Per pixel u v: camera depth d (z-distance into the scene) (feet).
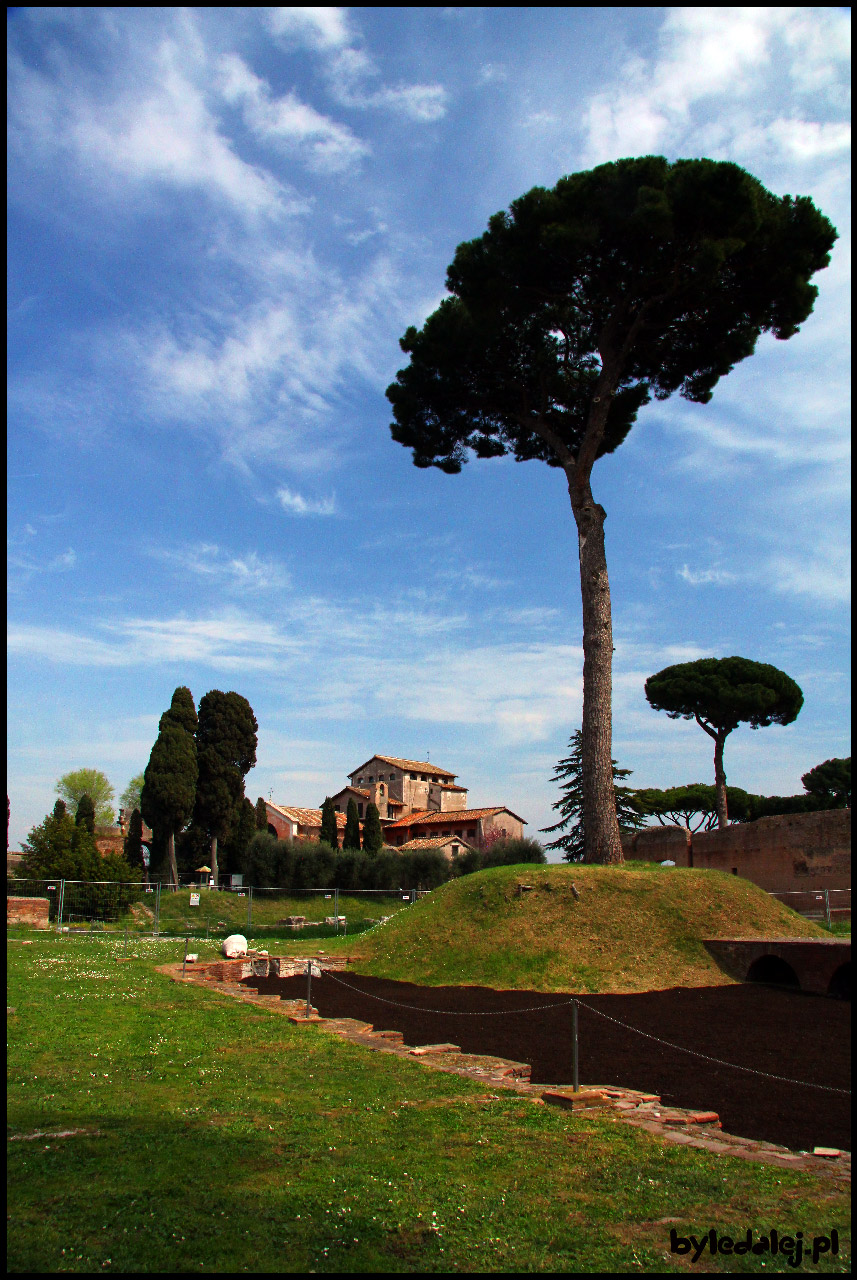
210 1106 27.45
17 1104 26.55
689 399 104.32
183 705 175.22
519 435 109.60
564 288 88.99
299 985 63.67
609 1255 16.85
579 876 74.54
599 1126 26.08
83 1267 15.40
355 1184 20.48
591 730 84.38
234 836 185.26
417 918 80.33
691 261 82.43
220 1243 16.72
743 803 202.69
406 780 279.90
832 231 84.38
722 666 168.04
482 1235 17.72
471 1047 39.58
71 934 93.25
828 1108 28.86
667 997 55.11
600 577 87.40
